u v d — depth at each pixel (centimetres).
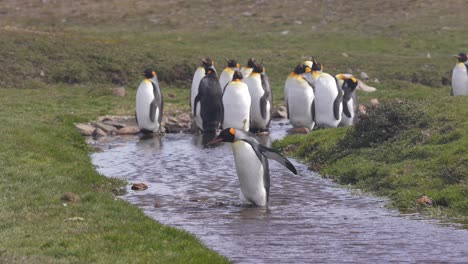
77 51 4934
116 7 7406
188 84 4806
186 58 5100
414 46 6034
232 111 3406
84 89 4428
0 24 6450
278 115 4000
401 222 1773
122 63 4853
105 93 4294
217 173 2469
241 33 6397
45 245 1432
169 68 4878
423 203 1906
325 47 5947
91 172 2272
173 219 1838
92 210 1747
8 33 5131
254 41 6091
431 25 6675
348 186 2208
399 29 6550
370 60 5447
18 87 4438
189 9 7338
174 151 2928
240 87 3397
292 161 2664
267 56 5394
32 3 7469
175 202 2041
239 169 1978
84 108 3828
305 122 3531
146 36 6162
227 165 2616
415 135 2388
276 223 1791
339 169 2362
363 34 6419
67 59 4825
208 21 6906
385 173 2186
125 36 6125
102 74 4734
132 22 6856
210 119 3481
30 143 2542
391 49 5956
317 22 6869
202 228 1744
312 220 1817
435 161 2141
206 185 2275
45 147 2547
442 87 5028
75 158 2528
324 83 3369
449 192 1925
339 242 1606
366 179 2220
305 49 5828
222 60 5188
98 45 5131
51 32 6031
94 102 3997
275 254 1520
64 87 4516
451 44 6088
